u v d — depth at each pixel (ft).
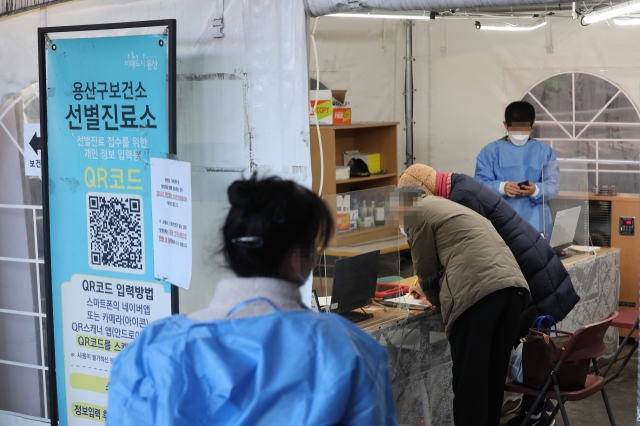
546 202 15.44
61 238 9.55
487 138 21.18
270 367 3.58
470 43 21.01
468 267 10.41
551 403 12.76
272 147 8.89
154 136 8.73
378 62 21.65
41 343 11.36
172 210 8.39
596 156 19.07
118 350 9.30
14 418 11.69
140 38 8.66
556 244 15.16
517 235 11.71
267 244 3.87
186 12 9.41
